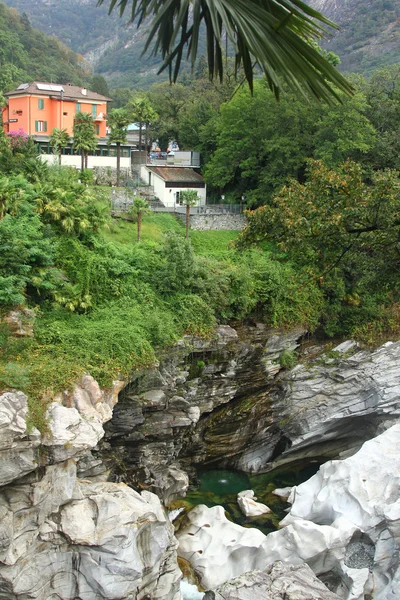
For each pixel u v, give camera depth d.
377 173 18.39
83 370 28.28
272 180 50.25
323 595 18.06
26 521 22.67
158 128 73.94
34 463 22.34
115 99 112.81
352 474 31.56
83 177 50.94
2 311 29.52
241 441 40.09
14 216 34.81
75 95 61.75
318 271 17.39
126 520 23.78
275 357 41.84
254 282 41.91
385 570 26.95
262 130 51.75
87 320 33.75
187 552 29.62
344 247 16.28
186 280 38.25
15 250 31.09
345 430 42.41
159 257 40.22
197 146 63.81
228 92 68.25
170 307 37.56
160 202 55.84
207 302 38.81
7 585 21.55
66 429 23.66
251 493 36.09
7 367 25.34
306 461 42.25
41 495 22.97
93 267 36.69
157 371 32.97
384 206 14.93
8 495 22.42
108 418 27.41
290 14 4.05
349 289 44.00
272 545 28.33
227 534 30.42
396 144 51.06
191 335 36.75
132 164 62.00
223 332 38.28
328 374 41.94
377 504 29.56
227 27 3.80
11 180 38.59
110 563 22.88
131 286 37.47
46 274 33.62
